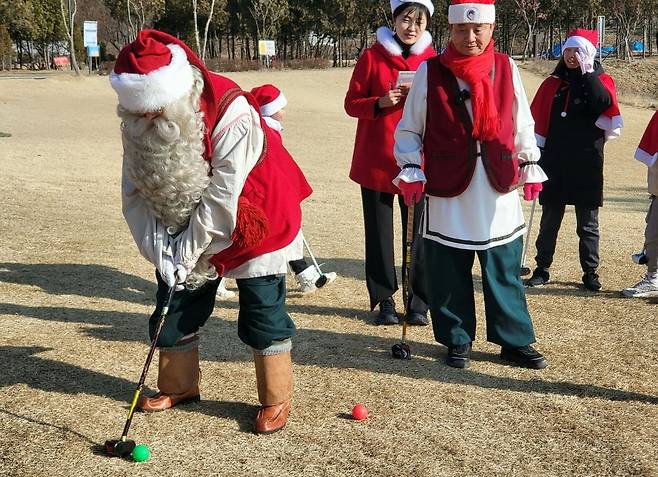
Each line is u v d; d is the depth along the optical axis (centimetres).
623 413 390
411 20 541
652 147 589
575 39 623
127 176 354
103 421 374
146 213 363
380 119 536
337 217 988
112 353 466
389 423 376
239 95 353
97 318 537
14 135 1886
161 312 355
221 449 349
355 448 350
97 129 2100
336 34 6138
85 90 3412
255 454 344
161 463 335
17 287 610
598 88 612
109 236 809
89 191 1095
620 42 6075
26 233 805
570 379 437
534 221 1006
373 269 543
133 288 622
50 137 1861
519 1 5900
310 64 5225
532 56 6206
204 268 362
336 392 414
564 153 627
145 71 323
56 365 443
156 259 359
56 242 772
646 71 4519
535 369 453
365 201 545
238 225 348
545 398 408
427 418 382
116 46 6188
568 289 639
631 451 349
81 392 407
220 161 343
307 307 584
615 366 457
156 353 468
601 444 355
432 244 451
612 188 1392
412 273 537
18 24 5684
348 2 5953
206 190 346
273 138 385
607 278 676
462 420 380
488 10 418
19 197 1012
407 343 501
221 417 383
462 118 433
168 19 5594
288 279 670
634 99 3569
